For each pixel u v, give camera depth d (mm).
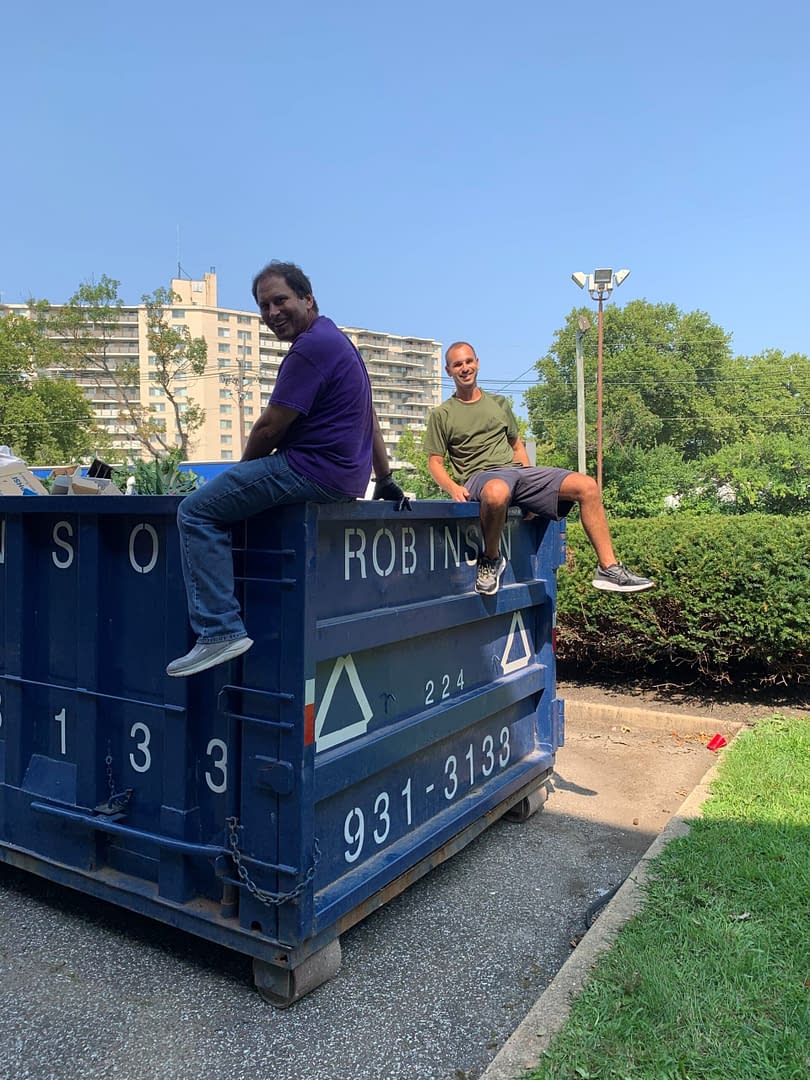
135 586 3201
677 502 37750
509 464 4977
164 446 54094
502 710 4551
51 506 3318
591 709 7141
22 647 3529
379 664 3369
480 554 4148
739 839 3988
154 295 52531
